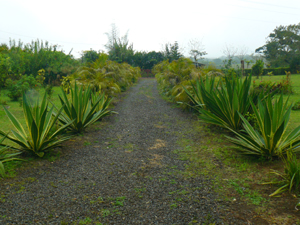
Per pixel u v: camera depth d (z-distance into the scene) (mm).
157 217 3150
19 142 4895
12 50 23359
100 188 3963
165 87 16203
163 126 8234
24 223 3025
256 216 3055
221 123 6727
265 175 4145
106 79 12461
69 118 6887
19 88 13234
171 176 4395
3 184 3967
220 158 5105
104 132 7449
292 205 3205
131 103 12977
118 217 3168
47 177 4328
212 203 3420
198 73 11461
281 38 58406
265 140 4512
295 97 12508
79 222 3061
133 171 4648
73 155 5461
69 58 27547
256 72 30125
